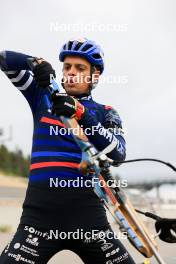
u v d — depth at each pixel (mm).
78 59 3580
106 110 3695
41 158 3455
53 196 3369
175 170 2910
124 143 3590
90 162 2871
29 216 3375
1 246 9938
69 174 3391
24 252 3312
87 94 3670
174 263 7598
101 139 3291
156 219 3041
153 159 2910
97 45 3633
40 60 3320
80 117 3152
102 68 3705
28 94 3627
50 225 3355
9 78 3627
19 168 98500
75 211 3381
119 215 2770
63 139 3439
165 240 3041
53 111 3096
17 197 45250
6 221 17094
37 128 3549
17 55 3566
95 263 3488
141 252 2725
